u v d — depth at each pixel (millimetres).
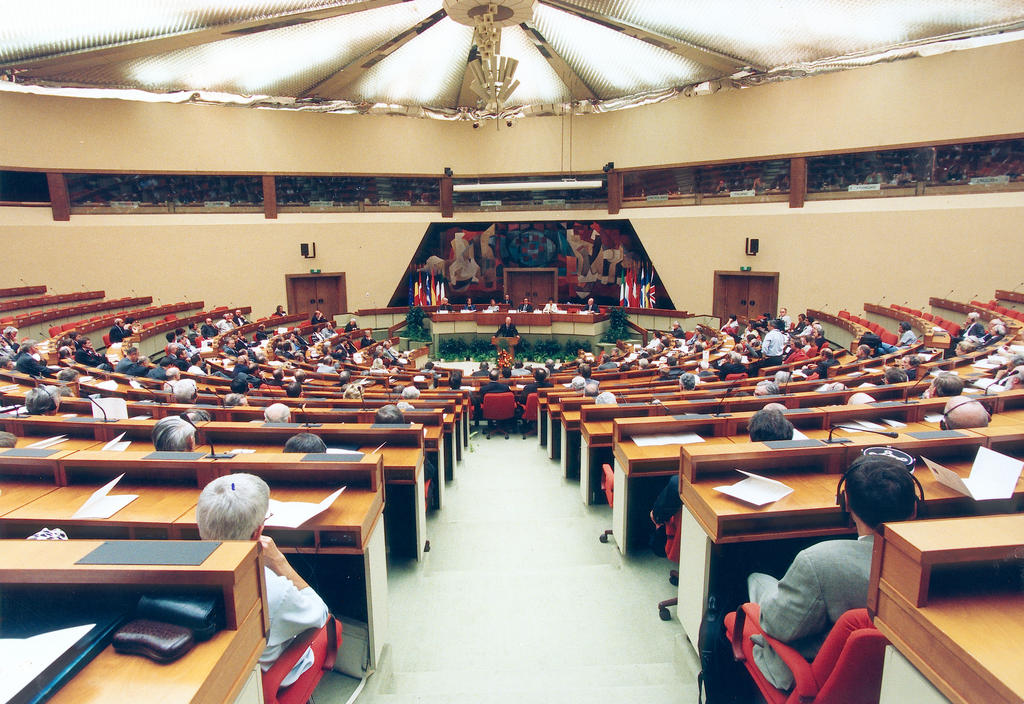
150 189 20047
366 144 21766
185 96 17656
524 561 5117
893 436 3852
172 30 13344
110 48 13406
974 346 9961
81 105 18672
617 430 4930
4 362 9391
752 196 19375
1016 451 3832
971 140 15602
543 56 19484
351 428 4820
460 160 22641
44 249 18812
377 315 22781
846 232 17766
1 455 3734
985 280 15828
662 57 17969
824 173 18141
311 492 3551
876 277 17406
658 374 10633
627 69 18984
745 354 12484
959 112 15688
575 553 5234
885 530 1824
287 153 21062
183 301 20625
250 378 9469
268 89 18594
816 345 13336
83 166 18891
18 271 18500
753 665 2691
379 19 15922
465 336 22453
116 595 1829
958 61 15570
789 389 7562
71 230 19078
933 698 1659
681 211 20703
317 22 15539
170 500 3455
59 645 1619
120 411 5152
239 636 1831
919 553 1673
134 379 8734
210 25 13391
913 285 16875
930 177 16469
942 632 1600
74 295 18797
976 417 4059
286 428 4758
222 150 20375
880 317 16641
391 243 22750
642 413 6340
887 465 2311
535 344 22047
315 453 3766
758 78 17203
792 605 2324
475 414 10773
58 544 1933
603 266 22906
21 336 15359
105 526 3203
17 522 3225
